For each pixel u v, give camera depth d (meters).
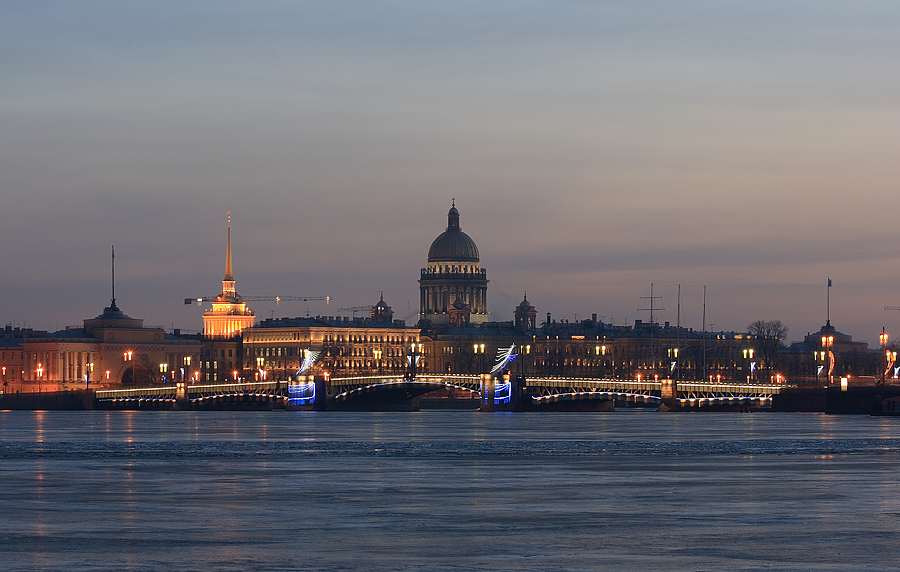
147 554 105.62
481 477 176.38
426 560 103.50
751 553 107.06
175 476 178.25
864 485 162.88
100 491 155.00
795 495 149.62
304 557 104.44
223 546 109.69
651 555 106.00
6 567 99.75
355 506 138.62
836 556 105.62
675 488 159.00
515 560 103.56
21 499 145.50
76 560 102.75
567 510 134.75
